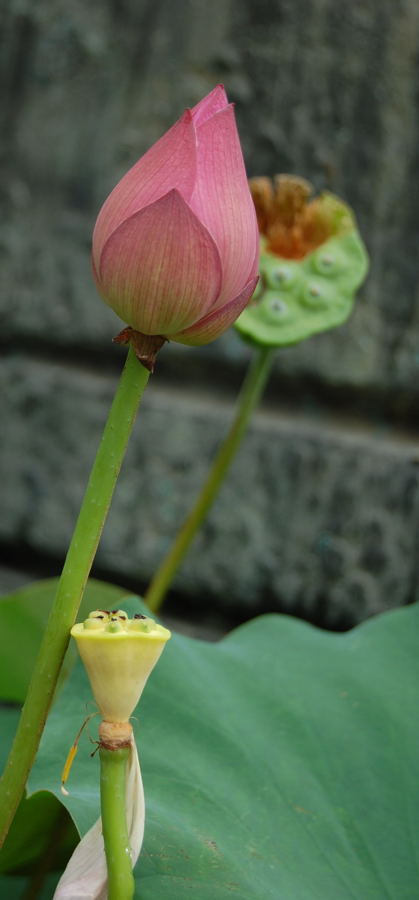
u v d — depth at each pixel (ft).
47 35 8.04
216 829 3.48
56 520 7.83
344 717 3.91
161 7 7.70
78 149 7.93
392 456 6.88
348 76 7.11
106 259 2.94
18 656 5.42
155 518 7.52
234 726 3.80
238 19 7.43
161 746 3.69
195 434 7.45
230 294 2.97
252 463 7.27
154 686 3.85
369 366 7.04
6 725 5.09
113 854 3.00
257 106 7.36
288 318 4.66
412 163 6.98
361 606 6.91
